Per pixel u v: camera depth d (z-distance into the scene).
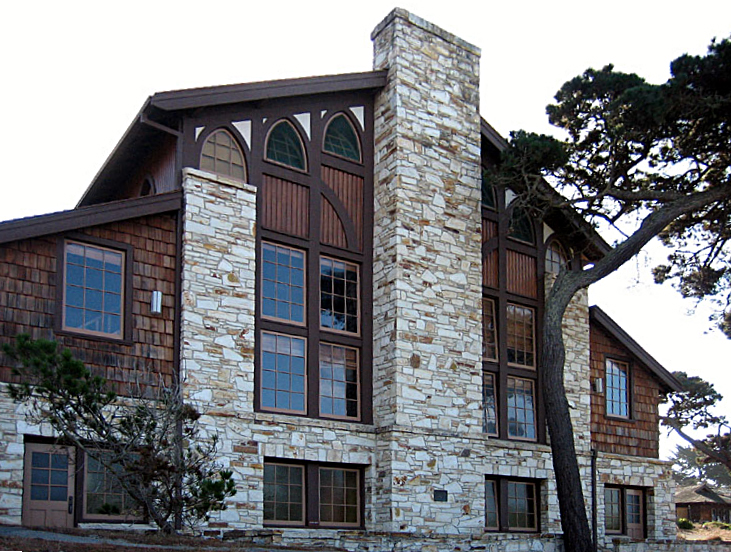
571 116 18.11
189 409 13.06
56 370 11.14
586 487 19.72
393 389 16.33
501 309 19.03
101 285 13.88
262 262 15.90
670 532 21.81
